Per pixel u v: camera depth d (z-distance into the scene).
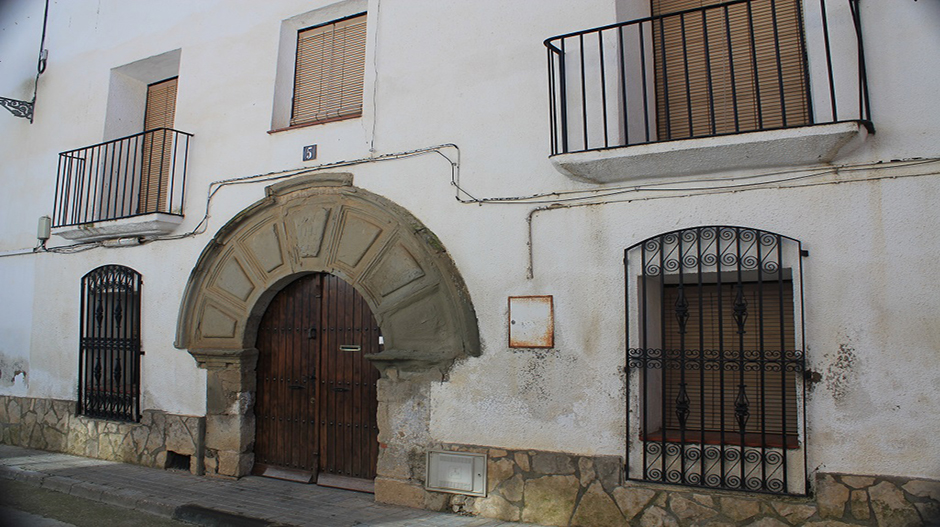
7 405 9.25
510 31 5.95
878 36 4.64
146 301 7.85
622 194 5.24
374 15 6.76
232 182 7.36
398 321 6.06
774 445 4.63
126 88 9.04
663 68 4.99
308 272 6.78
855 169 4.55
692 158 4.83
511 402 5.52
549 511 5.25
